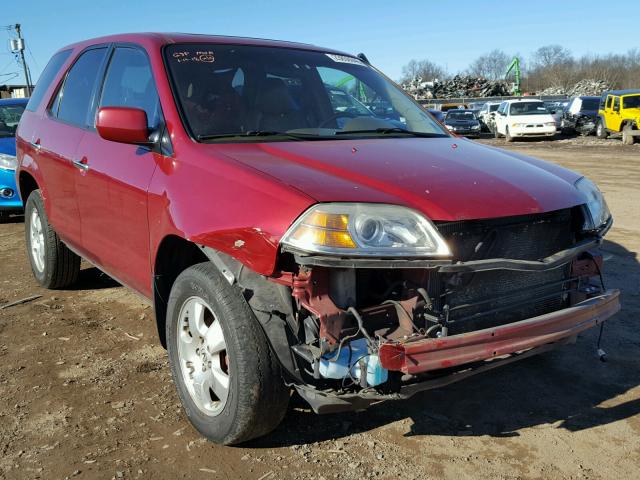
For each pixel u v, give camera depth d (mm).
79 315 4594
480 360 2516
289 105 3578
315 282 2396
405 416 3197
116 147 3623
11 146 7953
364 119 3727
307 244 2348
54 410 3229
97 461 2797
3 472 2719
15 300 4930
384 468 2752
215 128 3234
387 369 2332
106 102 3941
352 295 2455
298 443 2939
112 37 4207
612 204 9180
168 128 3207
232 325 2619
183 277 2920
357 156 2959
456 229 2535
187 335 3045
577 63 89000
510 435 3027
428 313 2520
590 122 26344
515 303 2832
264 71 3723
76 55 4641
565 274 3066
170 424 3102
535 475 2713
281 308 2525
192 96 3354
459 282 2576
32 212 5105
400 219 2432
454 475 2707
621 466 2781
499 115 27172
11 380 3562
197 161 2959
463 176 2820
